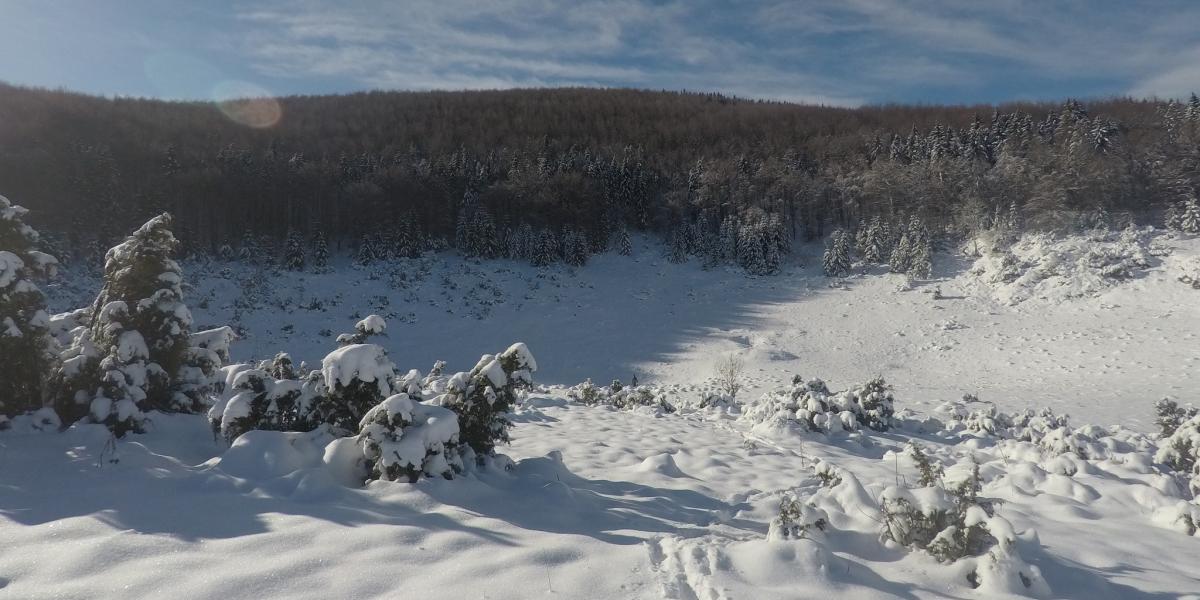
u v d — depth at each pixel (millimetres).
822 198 66312
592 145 84438
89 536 3848
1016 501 6410
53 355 7355
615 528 4695
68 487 4820
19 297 6961
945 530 4137
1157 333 34125
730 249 58062
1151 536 5289
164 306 7676
